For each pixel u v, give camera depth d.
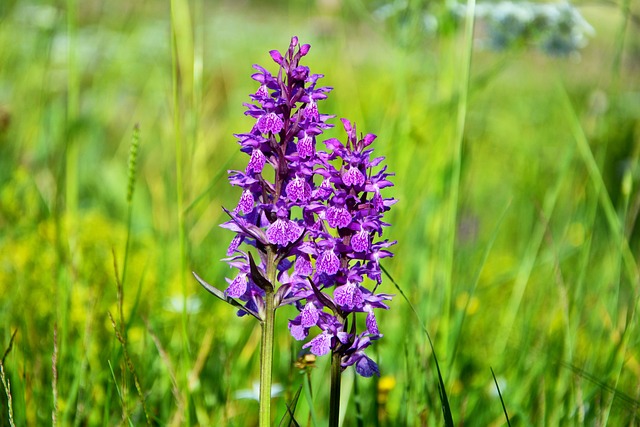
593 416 0.73
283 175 0.54
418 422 0.69
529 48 1.02
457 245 1.03
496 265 1.13
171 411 0.74
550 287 0.97
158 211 1.11
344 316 0.55
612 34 1.01
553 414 0.74
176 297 0.82
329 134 1.05
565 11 0.91
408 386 0.69
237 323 0.85
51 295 0.82
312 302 0.55
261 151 0.55
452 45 0.89
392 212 0.88
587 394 0.73
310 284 0.55
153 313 0.83
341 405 0.73
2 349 0.75
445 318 0.74
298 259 0.55
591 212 0.83
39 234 0.91
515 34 0.94
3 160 1.16
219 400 0.76
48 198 1.03
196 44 0.74
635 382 0.77
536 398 0.77
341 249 0.55
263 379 0.56
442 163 0.88
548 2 0.93
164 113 1.14
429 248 0.87
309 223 0.55
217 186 1.17
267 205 0.54
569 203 1.16
